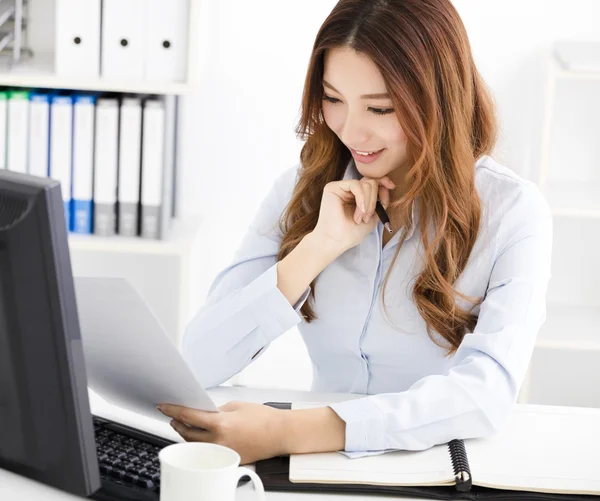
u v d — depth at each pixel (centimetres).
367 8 151
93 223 255
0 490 116
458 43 156
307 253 164
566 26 278
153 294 294
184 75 244
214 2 276
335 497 121
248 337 163
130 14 240
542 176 265
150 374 125
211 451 110
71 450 110
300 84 282
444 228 162
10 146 247
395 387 177
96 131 248
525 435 142
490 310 156
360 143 158
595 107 286
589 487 124
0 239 103
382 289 170
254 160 288
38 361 107
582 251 295
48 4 274
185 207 291
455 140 159
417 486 124
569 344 263
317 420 133
